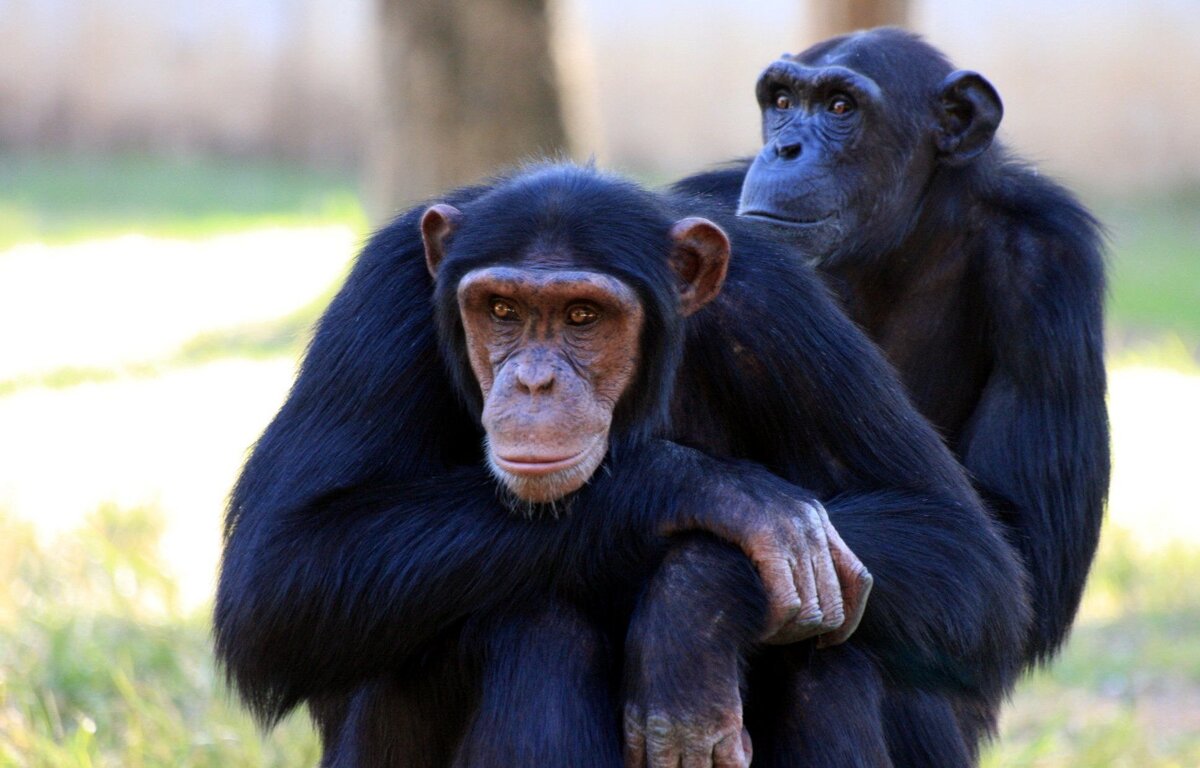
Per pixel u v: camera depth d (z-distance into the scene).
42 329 29.84
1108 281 11.41
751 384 8.81
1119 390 27.00
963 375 11.02
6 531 16.09
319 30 57.94
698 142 56.22
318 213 47.31
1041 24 54.22
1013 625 8.59
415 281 8.62
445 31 24.06
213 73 57.69
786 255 9.08
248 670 8.24
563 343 7.85
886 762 8.20
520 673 7.78
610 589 8.09
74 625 13.67
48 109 56.91
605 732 7.82
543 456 7.52
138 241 40.50
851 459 8.70
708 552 7.83
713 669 7.63
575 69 25.02
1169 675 14.97
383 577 7.89
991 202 10.95
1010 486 10.16
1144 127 53.94
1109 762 12.53
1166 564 18.14
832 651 8.23
